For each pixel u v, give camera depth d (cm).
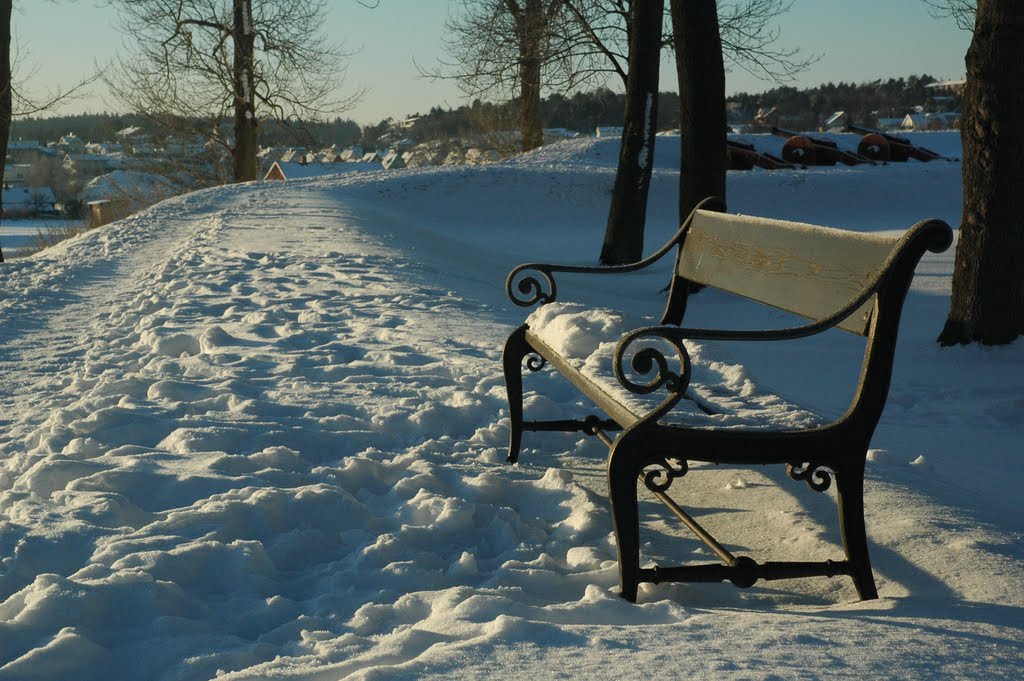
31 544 305
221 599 285
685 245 512
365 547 325
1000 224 911
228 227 1825
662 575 283
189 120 4203
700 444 286
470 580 308
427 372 616
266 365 638
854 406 290
